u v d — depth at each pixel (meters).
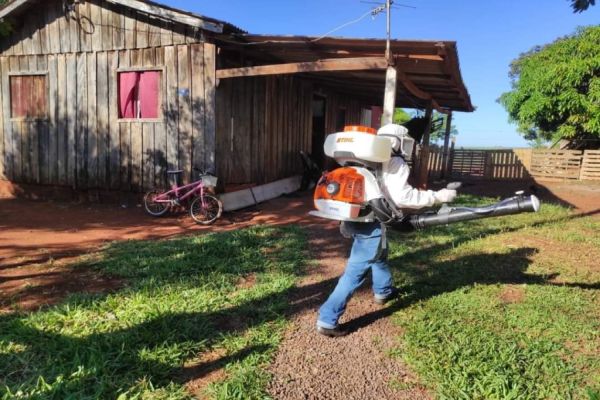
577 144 19.48
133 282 4.59
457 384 2.95
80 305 3.91
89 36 9.58
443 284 4.82
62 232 7.02
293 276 4.93
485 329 3.75
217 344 3.38
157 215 8.38
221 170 8.95
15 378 2.85
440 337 3.60
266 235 6.64
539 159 18.36
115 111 9.49
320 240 6.55
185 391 2.81
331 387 2.96
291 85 11.39
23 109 10.51
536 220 8.36
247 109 9.62
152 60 9.03
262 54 9.16
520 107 19.98
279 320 3.84
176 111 8.91
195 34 8.57
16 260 5.36
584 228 7.79
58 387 2.70
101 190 9.84
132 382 2.84
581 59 17.77
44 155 10.34
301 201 10.10
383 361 3.29
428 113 12.66
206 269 5.04
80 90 9.80
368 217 3.35
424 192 3.33
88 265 5.13
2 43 10.45
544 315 4.00
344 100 15.48
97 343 3.20
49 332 3.42
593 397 2.81
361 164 3.39
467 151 19.61
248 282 4.79
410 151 3.54
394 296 4.38
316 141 13.91
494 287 4.68
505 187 15.52
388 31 6.31
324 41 7.09
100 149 9.73
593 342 3.56
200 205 7.98
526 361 3.26
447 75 8.30
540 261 5.69
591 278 5.08
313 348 3.44
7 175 10.80
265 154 10.42
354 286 3.54
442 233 7.02
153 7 8.23
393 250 5.95
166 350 3.18
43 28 10.01
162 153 9.12
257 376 3.00
